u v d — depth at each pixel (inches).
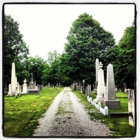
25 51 1760.6
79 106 768.9
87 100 971.3
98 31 1717.5
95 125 476.4
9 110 670.5
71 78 1691.7
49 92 1674.5
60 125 482.6
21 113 621.9
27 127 467.5
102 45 1695.4
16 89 1085.8
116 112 566.9
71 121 518.9
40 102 888.9
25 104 816.3
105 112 569.3
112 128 449.1
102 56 1600.6
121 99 946.7
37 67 2864.2
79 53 1610.5
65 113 623.5
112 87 665.6
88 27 1716.3
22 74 1603.1
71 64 1658.5
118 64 1353.3
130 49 1280.8
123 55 1316.4
